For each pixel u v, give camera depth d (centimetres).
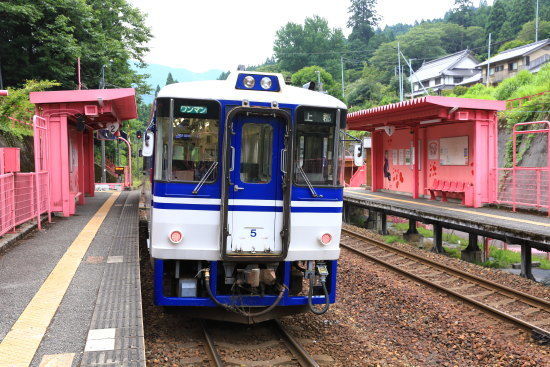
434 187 1731
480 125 1466
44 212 1173
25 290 620
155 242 594
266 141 611
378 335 675
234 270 623
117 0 2938
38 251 839
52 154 1225
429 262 1086
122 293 609
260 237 609
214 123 601
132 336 475
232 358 562
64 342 461
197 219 594
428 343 645
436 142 1720
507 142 2289
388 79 6384
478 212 1343
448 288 902
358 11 9131
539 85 2650
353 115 1908
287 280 623
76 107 1219
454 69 6159
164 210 590
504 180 2167
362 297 838
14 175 936
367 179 2516
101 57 2559
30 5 2175
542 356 598
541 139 2108
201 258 598
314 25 8062
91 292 614
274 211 612
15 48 2361
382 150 2169
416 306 773
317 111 629
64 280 665
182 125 596
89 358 425
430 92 6050
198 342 608
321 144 634
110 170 4100
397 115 1662
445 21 9312
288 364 556
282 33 8012
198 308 629
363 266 1070
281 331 649
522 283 943
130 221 1176
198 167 598
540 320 740
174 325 670
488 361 586
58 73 2447
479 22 8425
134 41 3027
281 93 623
